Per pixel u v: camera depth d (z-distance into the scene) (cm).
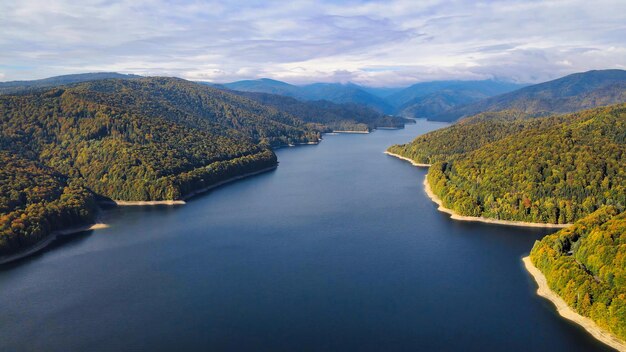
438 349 15562
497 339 16062
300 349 15662
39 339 16612
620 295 16000
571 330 16512
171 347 15925
